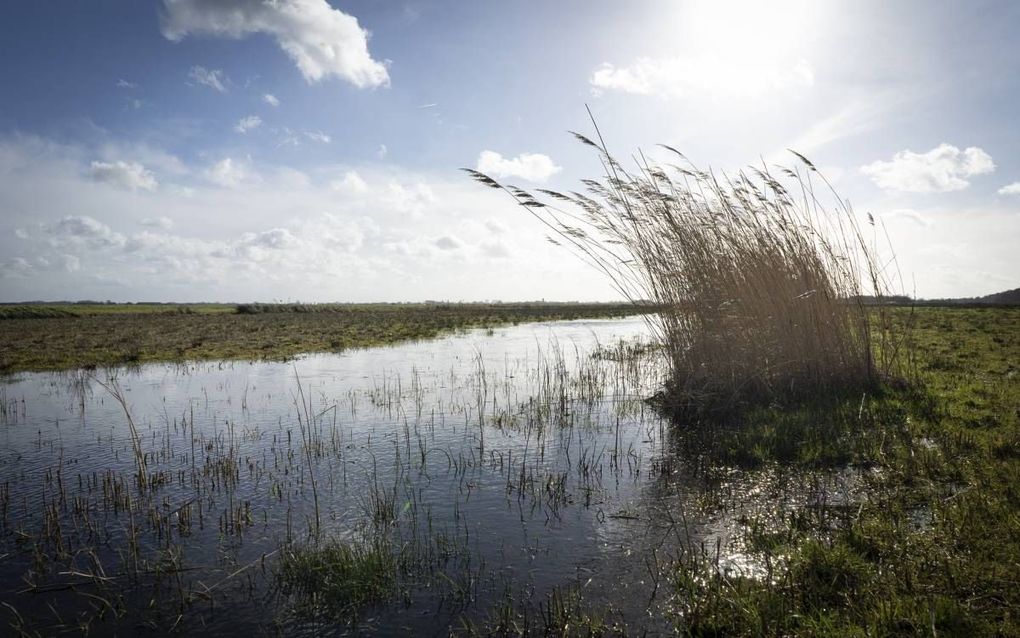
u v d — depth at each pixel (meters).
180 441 10.80
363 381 17.48
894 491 7.07
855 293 12.55
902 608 4.50
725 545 6.12
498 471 8.79
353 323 48.00
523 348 27.39
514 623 4.86
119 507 7.59
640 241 12.99
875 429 9.40
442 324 47.09
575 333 37.00
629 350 22.06
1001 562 5.08
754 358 11.93
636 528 6.66
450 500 7.66
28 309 60.97
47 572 5.95
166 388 16.45
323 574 5.68
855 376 11.94
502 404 13.78
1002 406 10.20
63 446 10.48
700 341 12.35
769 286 12.01
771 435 9.41
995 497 6.37
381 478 8.58
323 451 9.99
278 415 12.84
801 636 4.41
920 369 14.20
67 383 17.55
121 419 12.58
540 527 6.77
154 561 6.13
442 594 5.38
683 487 7.89
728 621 4.70
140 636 4.86
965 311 41.47
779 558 5.67
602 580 5.55
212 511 7.43
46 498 7.95
